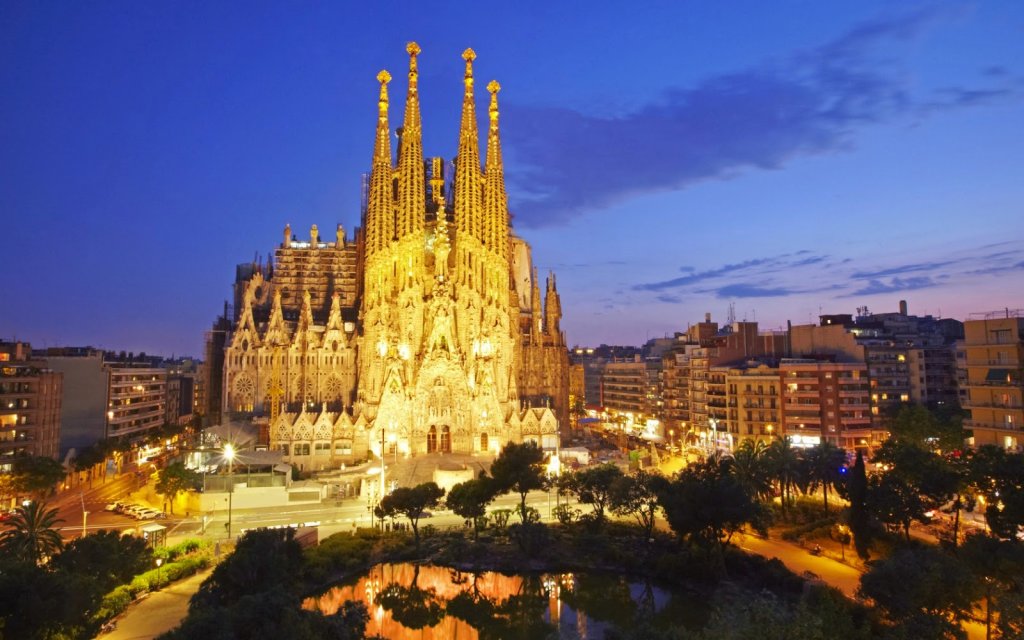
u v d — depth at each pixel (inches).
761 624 1494.8
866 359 6033.5
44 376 5418.3
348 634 1694.1
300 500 4763.8
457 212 6993.1
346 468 5787.4
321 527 4106.8
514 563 3435.0
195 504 4549.7
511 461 3902.6
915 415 4259.4
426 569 3420.3
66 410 6304.1
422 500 3604.8
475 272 6939.0
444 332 6697.8
